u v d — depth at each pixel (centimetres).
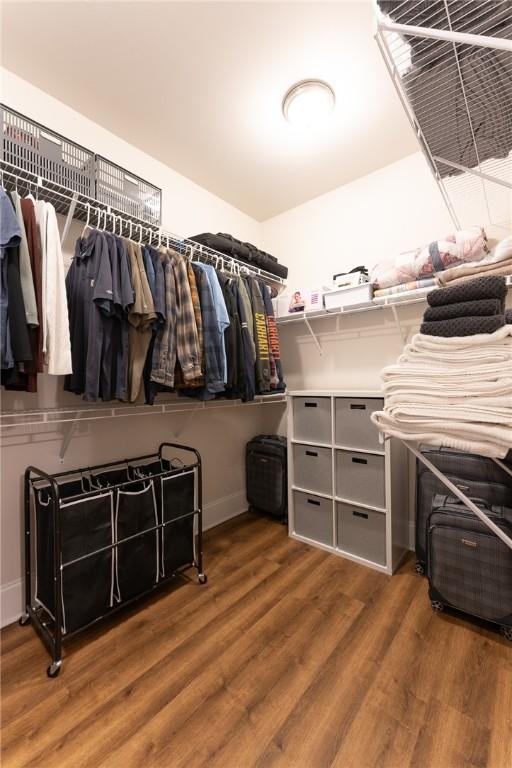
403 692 111
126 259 142
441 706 106
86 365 134
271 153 212
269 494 249
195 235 233
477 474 164
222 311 176
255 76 159
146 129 190
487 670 118
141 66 152
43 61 149
